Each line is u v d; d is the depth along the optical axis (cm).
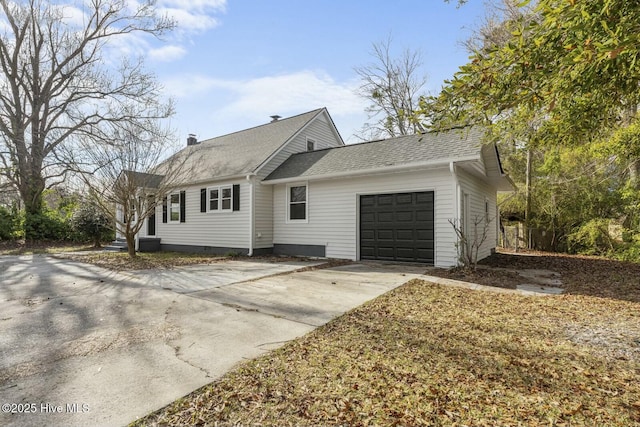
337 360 325
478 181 1158
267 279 755
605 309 505
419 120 358
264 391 270
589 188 1357
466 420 232
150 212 1190
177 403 254
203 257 1198
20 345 371
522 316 469
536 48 255
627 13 205
